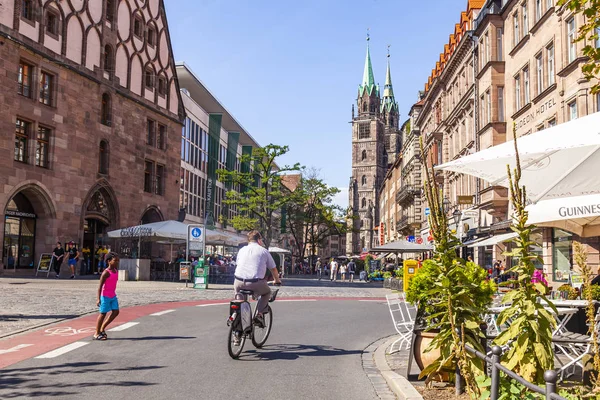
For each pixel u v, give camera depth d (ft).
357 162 512.63
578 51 69.72
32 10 104.78
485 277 23.45
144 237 112.06
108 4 128.36
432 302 24.80
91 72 120.06
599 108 67.77
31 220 107.55
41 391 22.02
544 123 82.02
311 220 224.74
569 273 72.69
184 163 172.55
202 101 202.59
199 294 76.23
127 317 47.57
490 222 106.52
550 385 12.16
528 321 18.89
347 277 216.74
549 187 27.27
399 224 243.60
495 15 102.99
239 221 180.55
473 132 118.62
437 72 179.52
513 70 96.43
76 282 89.40
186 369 26.63
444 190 149.79
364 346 35.12
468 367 19.97
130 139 133.90
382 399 22.22
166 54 151.33
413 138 205.36
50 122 108.27
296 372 26.63
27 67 104.68
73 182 114.11
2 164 96.68
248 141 260.83
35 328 39.81
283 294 86.63
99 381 23.85
